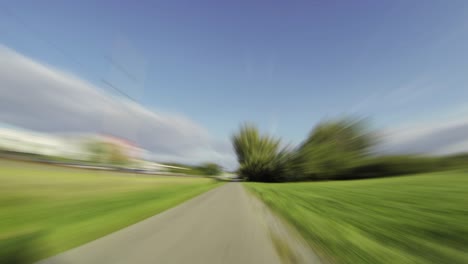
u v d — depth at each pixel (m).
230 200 11.20
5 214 5.58
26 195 8.26
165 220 5.88
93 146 33.44
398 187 15.45
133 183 17.98
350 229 5.14
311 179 46.88
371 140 44.16
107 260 3.16
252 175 61.34
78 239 4.02
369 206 8.35
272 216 6.84
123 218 5.85
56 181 12.94
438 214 6.40
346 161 43.12
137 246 3.75
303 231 4.96
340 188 18.33
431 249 3.77
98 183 14.65
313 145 48.38
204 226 5.30
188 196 12.48
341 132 46.25
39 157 24.83
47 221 5.09
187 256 3.35
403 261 3.27
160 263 3.08
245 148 64.81
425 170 40.19
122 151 39.44
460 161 38.94
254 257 3.34
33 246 3.62
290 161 51.72
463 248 3.82
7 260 3.11
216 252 3.53
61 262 3.08
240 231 4.88
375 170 41.88
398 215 6.51
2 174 13.04
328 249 3.75
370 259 3.32
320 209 8.11
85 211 6.33
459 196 10.12
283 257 3.36
